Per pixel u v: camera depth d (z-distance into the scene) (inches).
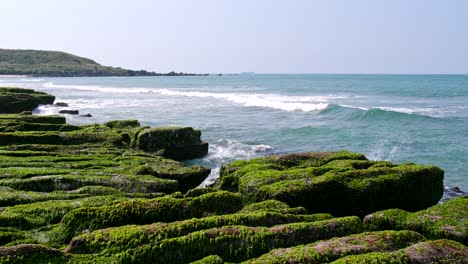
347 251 291.3
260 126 1571.1
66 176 518.9
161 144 945.5
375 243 305.1
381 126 1598.2
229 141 1223.5
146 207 367.9
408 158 1072.2
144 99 2891.2
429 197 565.3
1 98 1740.9
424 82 6796.3
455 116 1913.1
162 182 538.3
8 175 522.3
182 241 302.0
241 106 2335.1
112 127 1112.8
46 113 1755.7
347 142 1273.4
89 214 353.4
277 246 311.3
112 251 295.6
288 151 1126.4
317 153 652.1
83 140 872.9
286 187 460.1
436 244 297.3
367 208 494.0
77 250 300.8
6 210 395.5
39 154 693.3
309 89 4478.3
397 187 514.3
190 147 983.6
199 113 1987.0
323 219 371.9
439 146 1211.9
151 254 294.2
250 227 326.6
